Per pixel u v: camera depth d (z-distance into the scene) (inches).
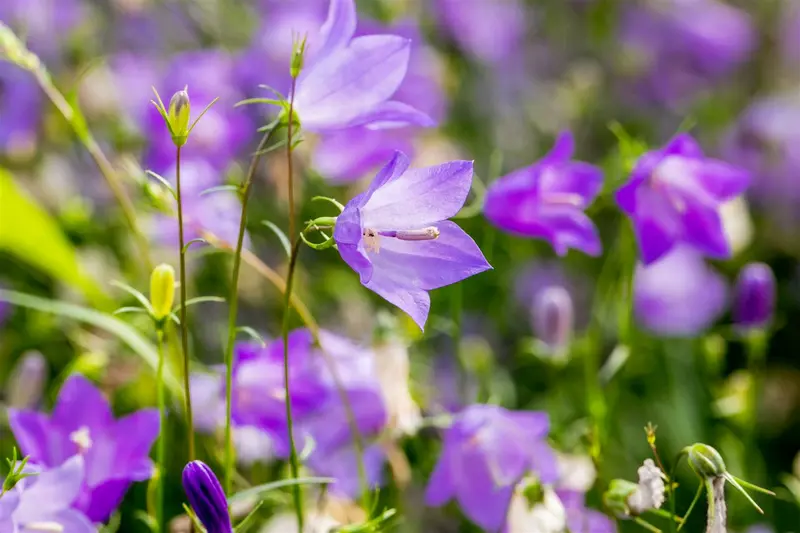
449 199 16.5
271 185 22.2
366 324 21.3
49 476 17.0
